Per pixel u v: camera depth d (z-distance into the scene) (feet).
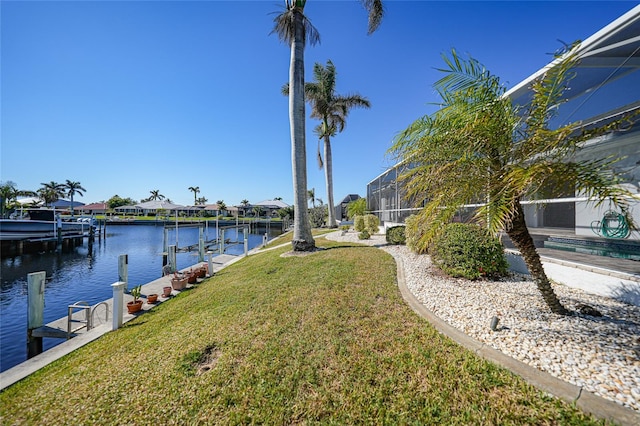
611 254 12.55
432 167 10.59
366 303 13.39
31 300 19.72
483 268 15.46
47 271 48.32
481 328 9.87
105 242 90.68
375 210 56.29
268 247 50.75
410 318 11.42
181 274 27.40
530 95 15.35
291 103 30.76
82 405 8.76
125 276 27.50
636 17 10.41
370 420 6.63
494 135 9.62
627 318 9.79
